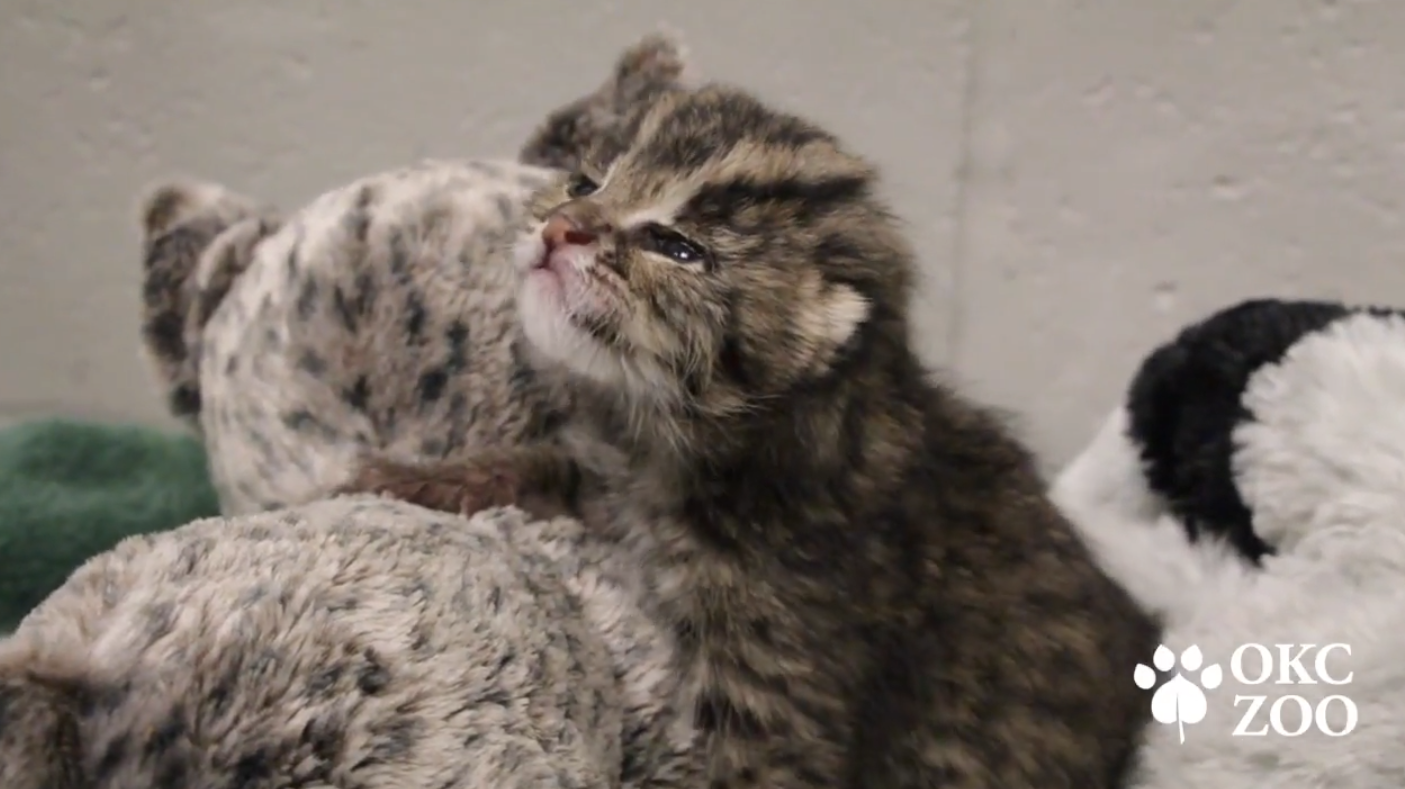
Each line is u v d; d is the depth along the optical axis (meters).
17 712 0.53
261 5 0.92
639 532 0.65
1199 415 0.69
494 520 0.61
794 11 0.88
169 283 0.72
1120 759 0.67
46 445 0.84
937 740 0.66
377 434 0.66
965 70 0.88
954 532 0.67
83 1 0.93
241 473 0.66
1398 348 0.67
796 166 0.66
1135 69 0.87
